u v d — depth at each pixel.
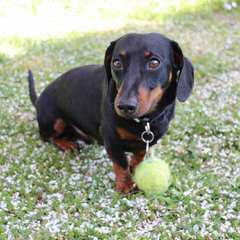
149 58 1.30
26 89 2.04
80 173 1.56
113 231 1.30
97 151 1.68
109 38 2.63
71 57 2.34
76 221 1.33
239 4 3.35
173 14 3.08
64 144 1.70
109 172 1.56
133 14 3.02
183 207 1.41
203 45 2.62
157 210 1.40
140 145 1.44
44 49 2.42
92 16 2.95
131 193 1.47
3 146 1.67
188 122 1.83
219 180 1.53
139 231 1.32
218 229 1.34
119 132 1.41
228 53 2.53
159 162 1.32
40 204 1.41
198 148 1.70
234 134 1.77
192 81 1.38
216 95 2.08
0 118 1.83
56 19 2.84
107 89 1.40
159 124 1.41
